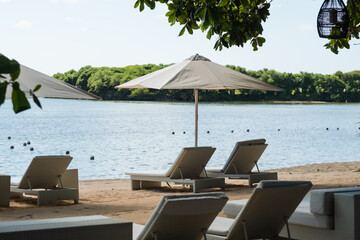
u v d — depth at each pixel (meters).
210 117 60.31
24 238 3.22
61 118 56.75
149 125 43.69
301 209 4.91
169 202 3.77
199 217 4.04
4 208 7.94
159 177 9.95
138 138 29.98
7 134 33.34
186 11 5.55
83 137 30.73
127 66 121.19
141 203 8.40
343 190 4.79
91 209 7.77
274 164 17.72
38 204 8.15
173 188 10.49
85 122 48.34
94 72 119.38
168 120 52.16
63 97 7.14
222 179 10.05
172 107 95.88
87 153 21.20
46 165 8.28
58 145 25.28
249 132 37.00
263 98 133.75
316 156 20.73
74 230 3.37
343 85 135.00
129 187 10.84
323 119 59.22
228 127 42.62
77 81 119.00
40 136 31.61
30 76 7.43
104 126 42.12
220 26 5.56
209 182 9.83
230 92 128.75
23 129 38.66
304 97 135.62
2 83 1.76
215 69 10.93
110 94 122.00
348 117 65.06
